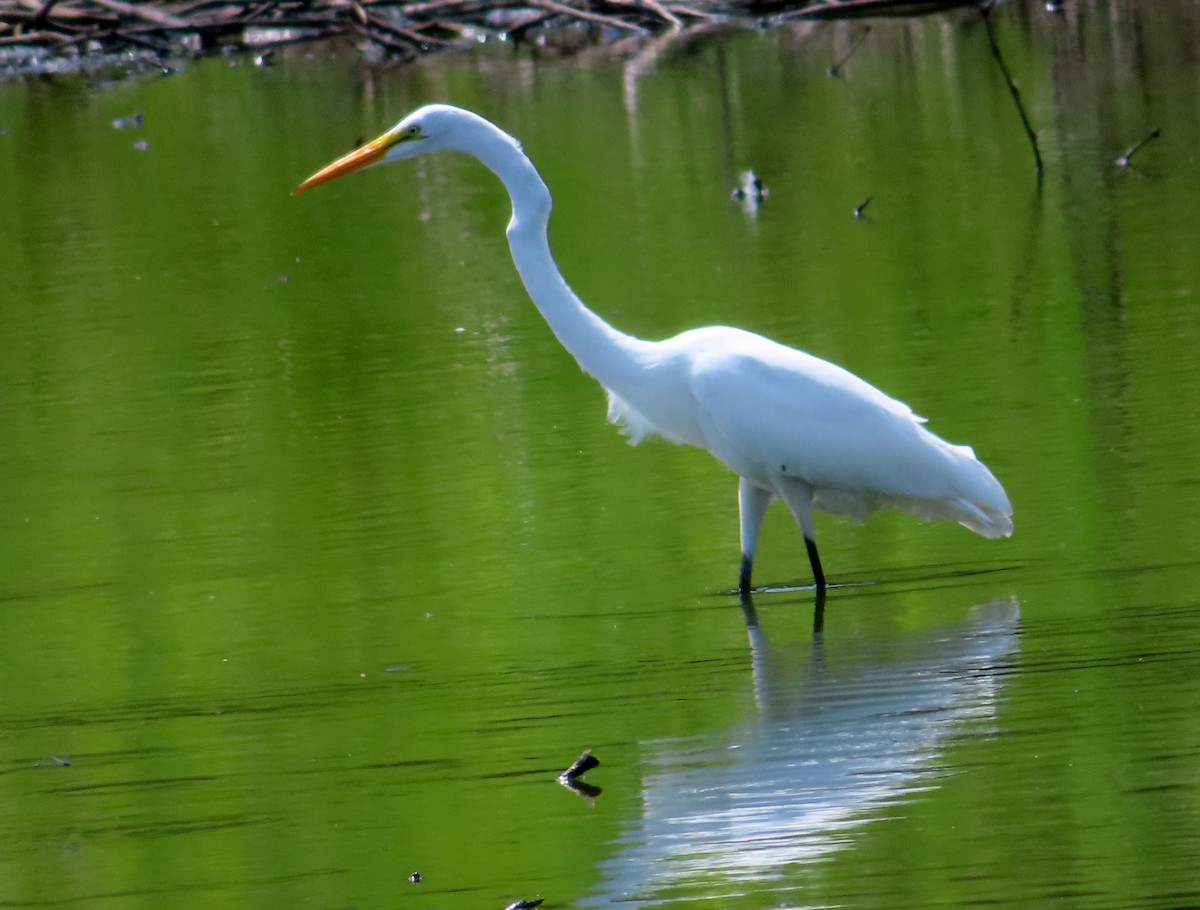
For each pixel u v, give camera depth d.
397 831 7.81
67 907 7.33
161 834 8.02
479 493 13.61
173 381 17.84
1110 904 6.65
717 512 12.92
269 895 7.29
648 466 14.05
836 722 8.67
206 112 33.38
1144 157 24.41
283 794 8.35
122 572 12.38
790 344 17.30
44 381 18.16
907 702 8.88
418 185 27.44
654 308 19.12
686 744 8.53
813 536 11.24
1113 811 7.41
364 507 13.48
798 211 23.31
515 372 17.19
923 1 39.78
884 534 12.26
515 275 21.42
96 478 14.80
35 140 31.94
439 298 20.53
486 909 7.01
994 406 14.64
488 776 8.36
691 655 9.95
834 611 10.64
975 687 9.02
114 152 30.52
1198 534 11.20
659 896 7.00
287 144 29.97
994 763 8.02
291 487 14.13
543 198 11.84
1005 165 24.88
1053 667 9.21
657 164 26.81
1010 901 6.73
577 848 7.46
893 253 20.61
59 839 8.03
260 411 16.56
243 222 25.14
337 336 19.11
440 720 9.20
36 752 9.15
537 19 38.91
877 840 7.33
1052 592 10.50
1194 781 7.62
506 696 9.48
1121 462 12.85
